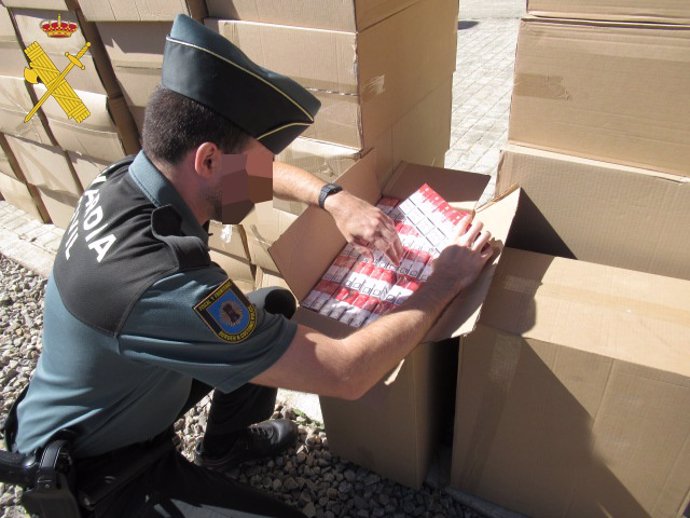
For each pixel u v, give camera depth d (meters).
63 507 1.11
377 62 1.46
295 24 1.42
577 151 1.30
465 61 4.84
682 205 1.23
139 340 0.98
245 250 2.10
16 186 3.14
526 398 1.30
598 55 1.15
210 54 0.96
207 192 1.07
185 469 1.28
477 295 1.17
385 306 1.35
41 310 2.65
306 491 1.72
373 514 1.64
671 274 1.35
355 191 1.52
